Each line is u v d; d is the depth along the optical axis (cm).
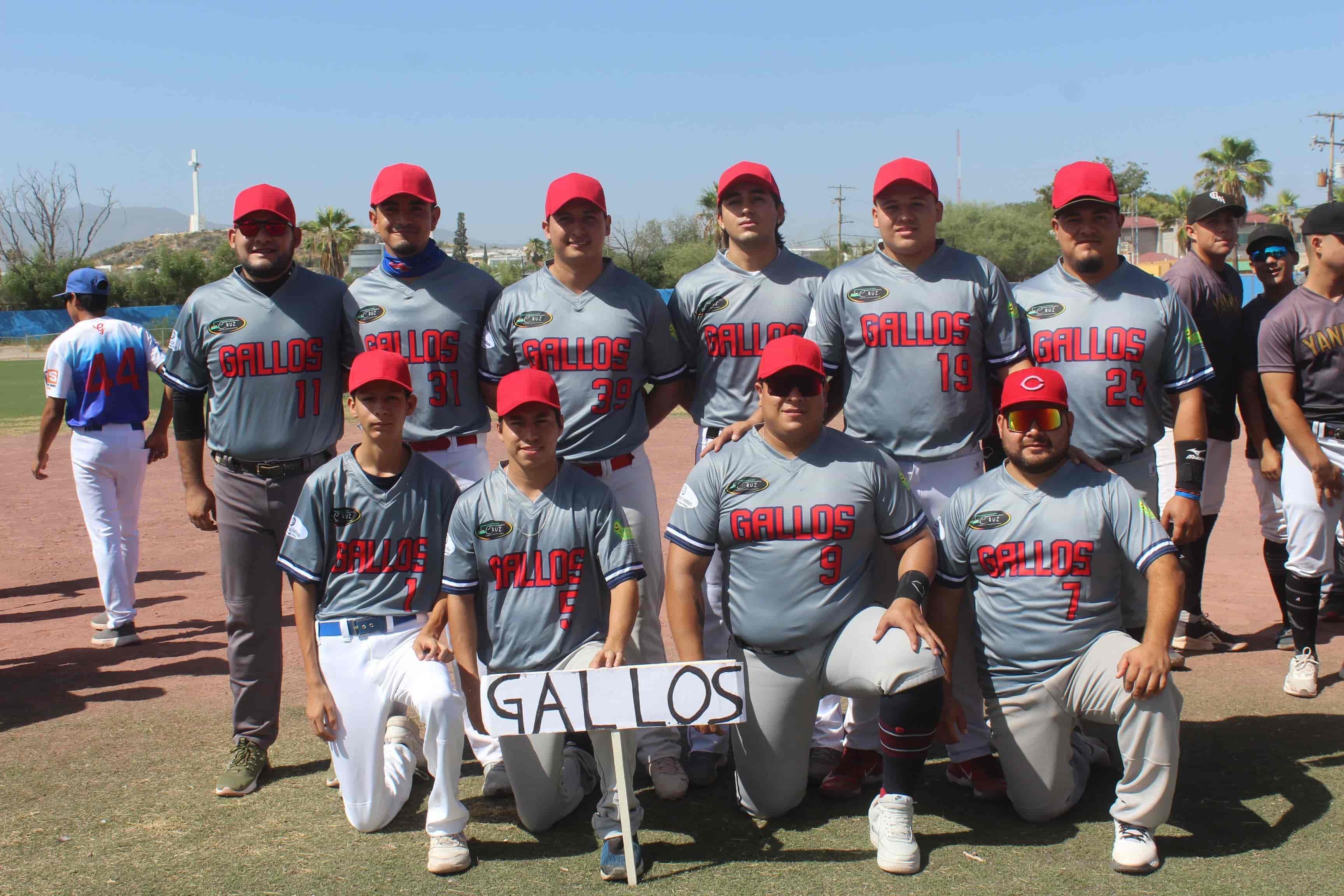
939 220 425
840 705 441
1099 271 427
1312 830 368
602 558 381
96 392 626
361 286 460
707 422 472
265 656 435
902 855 345
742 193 449
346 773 380
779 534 375
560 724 356
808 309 456
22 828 389
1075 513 370
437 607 392
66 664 605
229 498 435
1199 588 579
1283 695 507
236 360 430
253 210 425
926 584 376
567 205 427
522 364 450
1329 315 485
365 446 392
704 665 357
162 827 391
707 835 382
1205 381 428
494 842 380
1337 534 540
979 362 427
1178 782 413
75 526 1023
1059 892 330
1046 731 375
